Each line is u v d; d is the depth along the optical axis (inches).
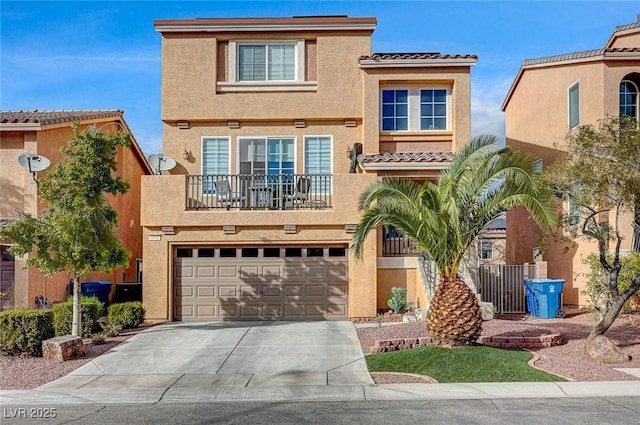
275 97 753.6
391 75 729.0
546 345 486.3
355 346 510.9
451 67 725.9
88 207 508.7
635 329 539.2
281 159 756.0
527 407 336.8
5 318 488.4
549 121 799.7
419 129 741.9
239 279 669.3
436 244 457.4
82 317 566.3
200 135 756.6
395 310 659.4
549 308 619.8
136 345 528.7
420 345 495.8
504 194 444.8
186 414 333.4
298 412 333.7
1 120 682.2
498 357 434.3
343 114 748.0
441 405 344.2
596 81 691.4
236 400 366.6
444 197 457.7
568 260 716.7
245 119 751.7
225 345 523.5
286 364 453.7
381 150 737.6
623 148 425.7
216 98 751.1
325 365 448.8
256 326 617.3
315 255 671.1
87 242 512.4
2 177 689.6
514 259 948.6
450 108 742.5
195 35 753.0
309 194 693.9
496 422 306.8
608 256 534.6
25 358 485.1
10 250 508.1
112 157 542.6
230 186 708.7
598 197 436.1
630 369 421.4
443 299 462.0
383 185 470.6
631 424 301.1
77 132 534.9
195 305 668.1
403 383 395.9
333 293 667.4
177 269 672.4
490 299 665.0
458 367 415.5
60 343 475.2
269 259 671.1
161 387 395.9
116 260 550.0
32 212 673.6
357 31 752.3
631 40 825.5
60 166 532.4
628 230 649.6
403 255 689.0
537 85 834.8
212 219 659.4
